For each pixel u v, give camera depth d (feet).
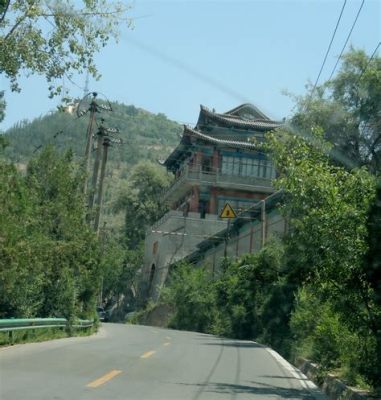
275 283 97.50
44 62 55.93
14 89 56.90
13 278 70.38
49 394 35.99
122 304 298.15
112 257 185.57
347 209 49.62
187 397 38.88
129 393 38.58
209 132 233.96
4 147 71.00
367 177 51.29
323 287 53.83
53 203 93.50
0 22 54.60
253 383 50.26
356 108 118.01
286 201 61.16
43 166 97.40
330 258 50.52
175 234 233.55
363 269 47.44
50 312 91.04
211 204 233.96
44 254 80.59
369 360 47.37
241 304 148.05
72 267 94.12
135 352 67.36
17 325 71.56
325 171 53.21
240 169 234.99
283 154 56.49
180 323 198.39
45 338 80.38
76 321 95.20
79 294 104.22
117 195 311.27
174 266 229.45
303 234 51.70
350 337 53.93
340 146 118.11
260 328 134.21
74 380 42.32
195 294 192.54
